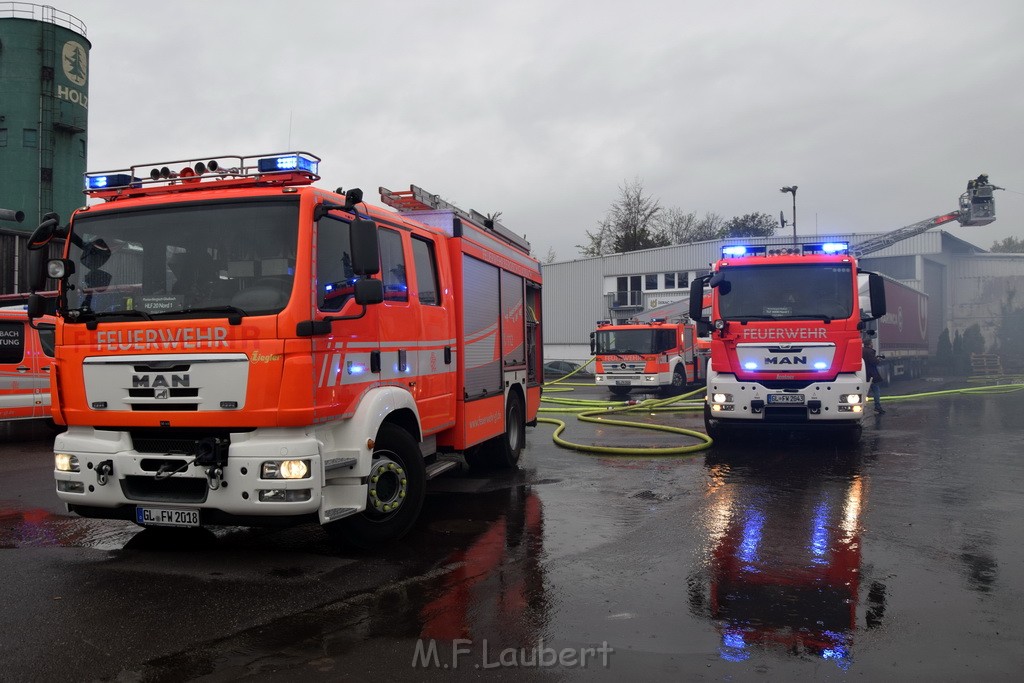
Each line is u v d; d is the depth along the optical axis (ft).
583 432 44.60
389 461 19.21
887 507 23.21
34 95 97.35
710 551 18.40
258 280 16.56
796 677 11.43
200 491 16.63
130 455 16.90
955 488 26.23
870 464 31.60
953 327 150.30
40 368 42.16
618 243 195.11
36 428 46.50
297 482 15.94
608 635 13.12
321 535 20.26
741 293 35.17
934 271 137.39
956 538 19.49
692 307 35.94
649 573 16.66
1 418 39.91
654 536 19.89
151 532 20.72
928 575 16.38
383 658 12.19
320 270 17.02
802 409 34.06
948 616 13.92
